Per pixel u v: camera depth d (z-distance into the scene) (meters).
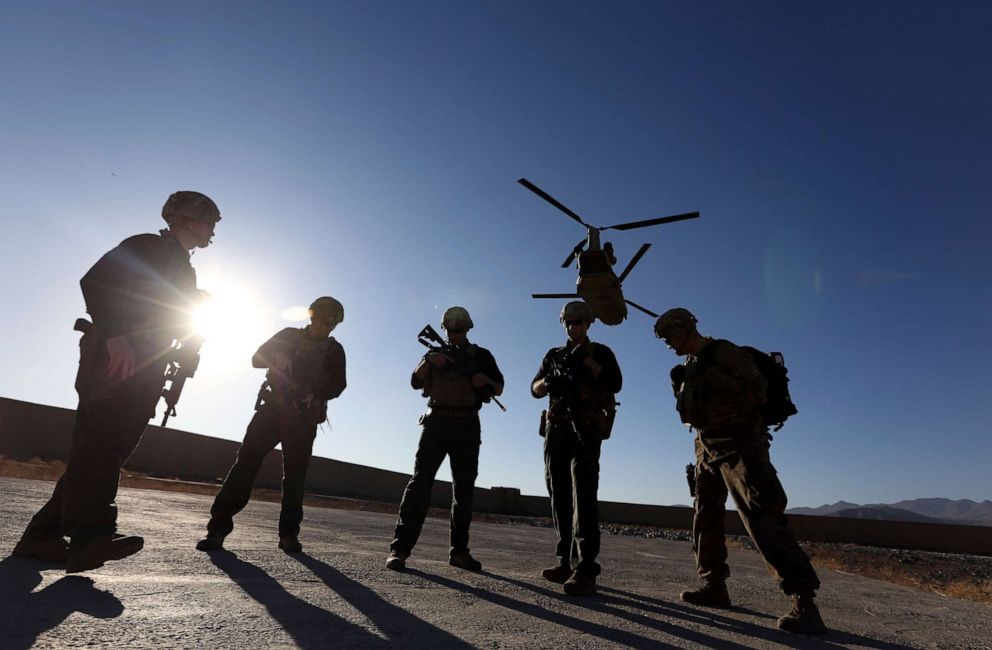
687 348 3.27
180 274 2.68
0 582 2.23
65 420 20.06
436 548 5.54
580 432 3.65
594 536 3.50
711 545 3.64
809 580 2.91
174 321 2.66
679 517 34.31
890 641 2.96
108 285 2.41
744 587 4.91
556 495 3.91
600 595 3.53
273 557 3.62
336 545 4.75
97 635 1.72
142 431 2.72
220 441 23.91
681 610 3.28
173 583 2.55
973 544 31.70
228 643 1.78
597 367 3.71
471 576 3.76
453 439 4.10
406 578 3.38
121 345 2.40
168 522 4.86
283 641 1.86
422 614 2.45
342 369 4.29
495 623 2.42
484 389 4.13
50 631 1.71
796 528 33.34
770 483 3.01
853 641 2.82
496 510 33.50
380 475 28.80
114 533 2.49
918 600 5.34
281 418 3.94
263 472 23.91
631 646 2.25
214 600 2.31
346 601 2.55
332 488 26.64
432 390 4.18
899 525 32.81
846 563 15.20
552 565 5.14
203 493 14.39
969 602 5.86
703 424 3.13
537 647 2.10
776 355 3.28
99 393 2.44
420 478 3.95
